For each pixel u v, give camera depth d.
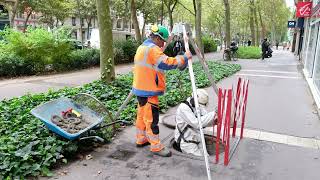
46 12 31.44
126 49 19.64
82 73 14.55
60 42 14.33
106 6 8.92
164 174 4.25
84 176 4.18
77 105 5.45
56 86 10.91
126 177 4.17
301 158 4.86
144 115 4.86
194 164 4.54
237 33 58.16
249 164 4.59
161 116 6.88
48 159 4.27
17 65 13.00
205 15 47.84
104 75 9.20
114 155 4.80
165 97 7.90
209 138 5.51
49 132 5.07
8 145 4.54
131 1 20.92
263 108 7.96
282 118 7.06
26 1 27.73
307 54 16.39
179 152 4.91
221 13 38.28
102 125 5.26
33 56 13.68
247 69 17.00
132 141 5.35
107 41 9.07
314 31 13.75
